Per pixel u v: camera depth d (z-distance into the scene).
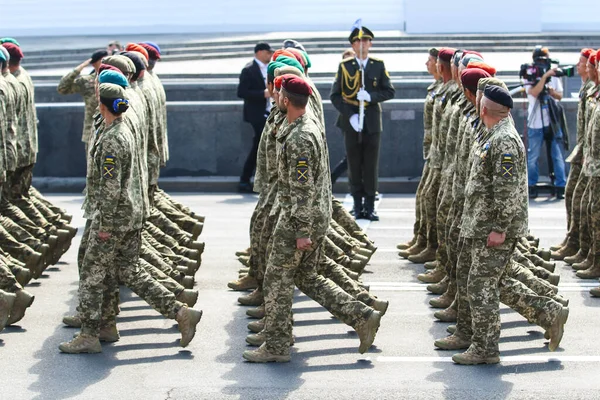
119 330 9.85
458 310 9.18
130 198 8.87
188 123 19.28
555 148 17.61
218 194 18.78
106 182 8.73
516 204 8.34
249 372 8.61
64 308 10.63
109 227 8.80
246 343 9.45
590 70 12.38
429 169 12.88
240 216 16.33
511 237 8.48
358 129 15.39
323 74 25.45
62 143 19.30
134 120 9.14
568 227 13.21
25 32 38.12
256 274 10.57
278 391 8.13
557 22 36.28
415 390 8.14
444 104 11.66
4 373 8.56
